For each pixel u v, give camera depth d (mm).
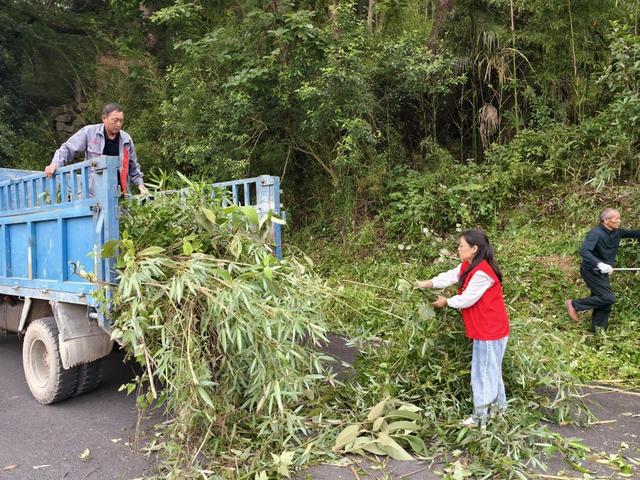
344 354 5426
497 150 8703
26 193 4750
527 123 9133
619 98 6566
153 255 3492
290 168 10000
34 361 4562
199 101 8797
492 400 3461
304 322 3352
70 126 15227
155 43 12336
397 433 3418
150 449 3432
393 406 3514
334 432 3453
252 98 8352
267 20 7863
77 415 4176
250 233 3996
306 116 8445
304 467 3186
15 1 14539
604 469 3170
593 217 7414
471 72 9125
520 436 3322
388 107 9148
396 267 7895
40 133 14422
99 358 4246
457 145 9812
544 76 8641
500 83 8758
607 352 5305
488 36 8531
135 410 4266
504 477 3049
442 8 9148
